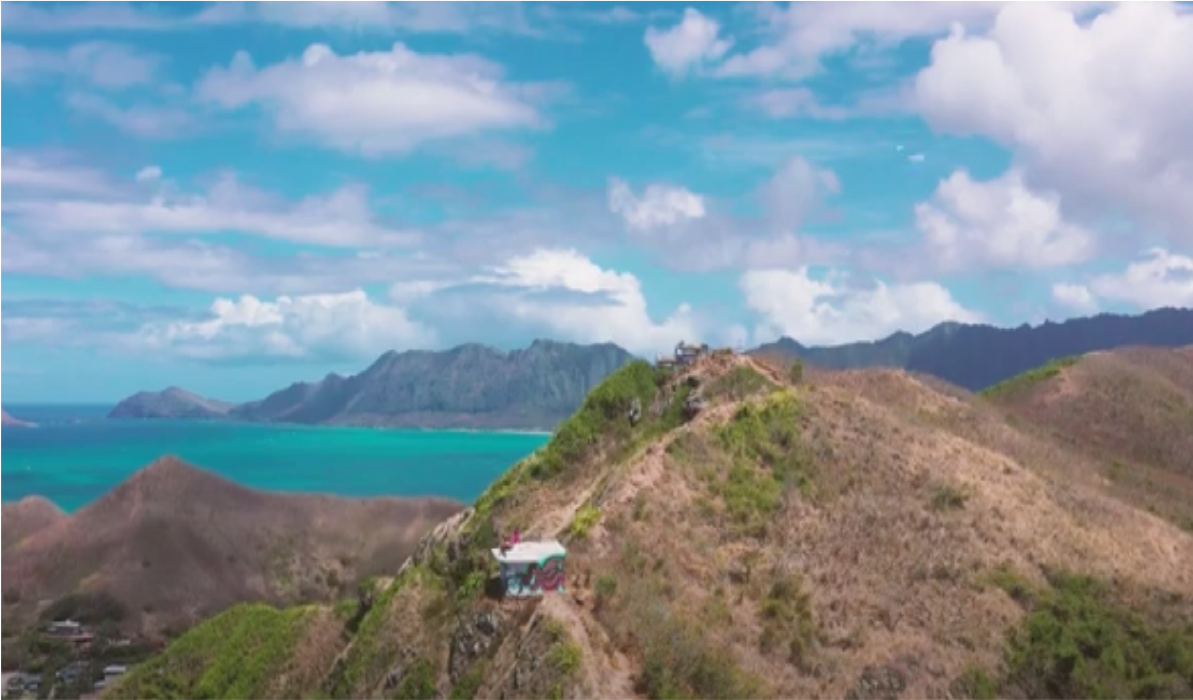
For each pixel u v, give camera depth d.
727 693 59.81
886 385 109.88
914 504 81.06
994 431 106.31
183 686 108.56
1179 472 123.00
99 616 196.00
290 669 98.31
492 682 62.72
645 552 70.94
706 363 98.56
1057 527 84.44
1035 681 65.44
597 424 94.44
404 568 94.94
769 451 83.38
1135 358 155.25
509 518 84.75
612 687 58.72
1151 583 79.31
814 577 72.50
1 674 165.12
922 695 63.03
